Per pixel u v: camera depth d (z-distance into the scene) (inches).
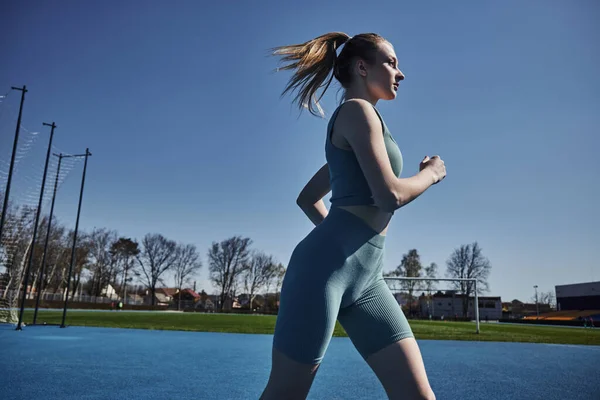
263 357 300.2
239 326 768.3
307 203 87.6
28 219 593.6
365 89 76.1
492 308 3051.2
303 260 65.1
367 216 67.9
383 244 71.3
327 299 62.7
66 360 256.8
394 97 77.2
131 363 252.7
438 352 397.1
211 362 267.9
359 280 67.9
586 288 2374.5
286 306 63.6
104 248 2982.3
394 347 70.2
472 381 223.5
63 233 2650.1
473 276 2450.8
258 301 3248.0
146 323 772.0
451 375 244.1
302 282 63.3
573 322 1752.0
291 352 61.3
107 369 227.3
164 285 3063.5
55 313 1283.2
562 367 288.7
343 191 68.4
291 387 62.1
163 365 248.8
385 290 73.5
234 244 3179.1
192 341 424.5
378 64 75.2
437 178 68.2
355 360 297.1
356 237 66.9
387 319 71.0
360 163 62.6
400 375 69.3
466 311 2527.1
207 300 3538.4
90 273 2994.6
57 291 2800.2
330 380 213.2
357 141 63.1
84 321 770.2
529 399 177.6
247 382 200.5
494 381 224.2
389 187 60.4
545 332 905.5
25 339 390.6
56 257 2566.4
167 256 3043.8
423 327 1003.3
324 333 62.2
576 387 207.6
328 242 65.4
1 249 590.9
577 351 425.1
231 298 3152.1
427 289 1381.6
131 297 3592.5
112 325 657.0
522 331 930.1
